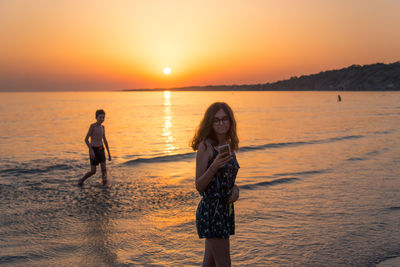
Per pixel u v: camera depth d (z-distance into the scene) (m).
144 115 44.59
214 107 2.54
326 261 3.90
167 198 6.89
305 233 4.80
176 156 12.11
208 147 2.49
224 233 2.57
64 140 18.19
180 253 4.17
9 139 18.61
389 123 24.88
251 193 7.10
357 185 7.61
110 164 10.80
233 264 3.83
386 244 4.38
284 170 9.46
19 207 6.25
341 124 25.06
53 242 4.55
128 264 3.85
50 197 6.93
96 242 4.55
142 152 14.03
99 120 7.85
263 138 17.67
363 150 12.61
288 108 55.97
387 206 6.04
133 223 5.36
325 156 11.61
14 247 4.37
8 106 73.94
